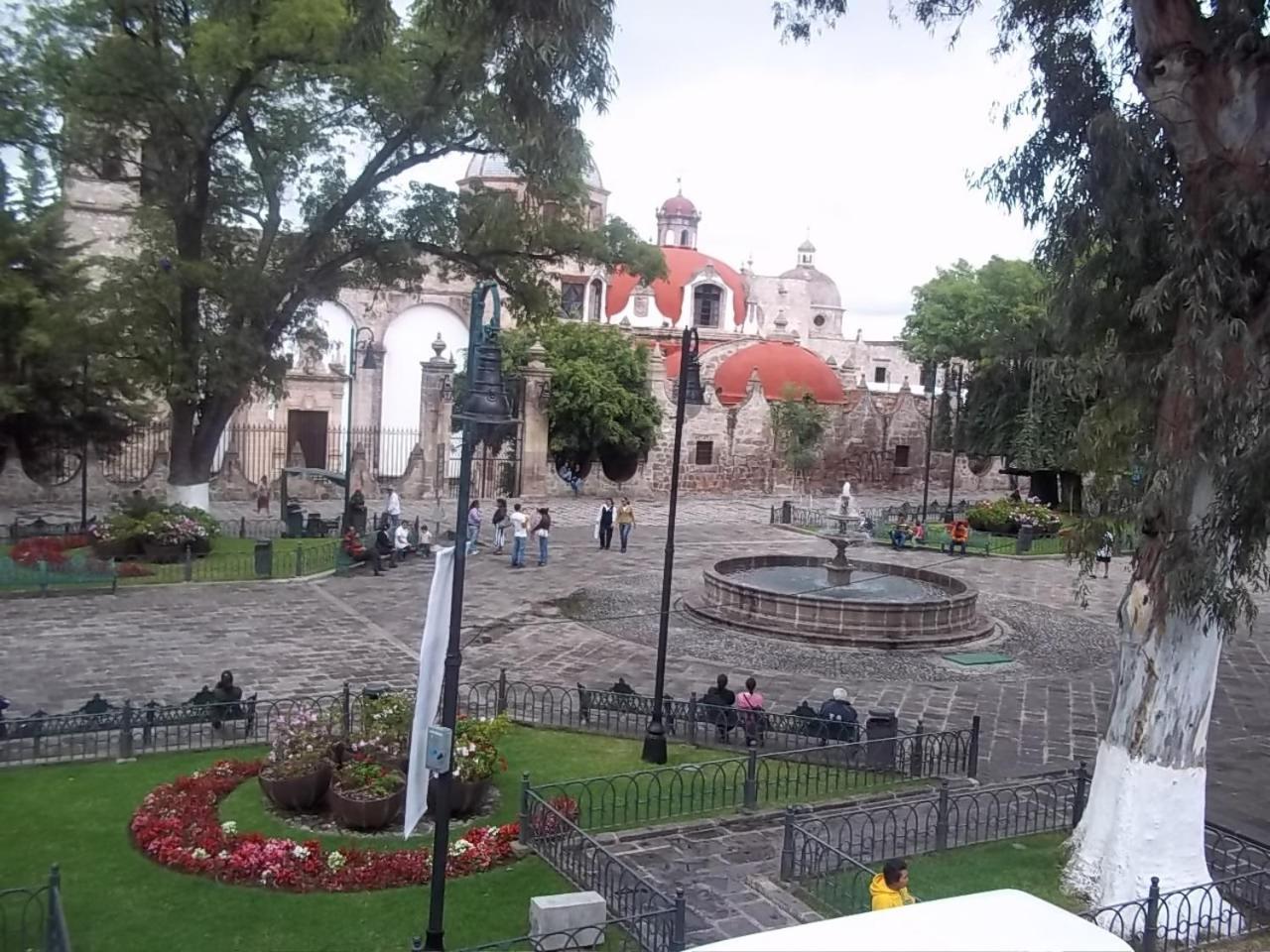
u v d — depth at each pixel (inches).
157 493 1449.3
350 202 1048.2
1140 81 402.0
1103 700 729.6
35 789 482.0
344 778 455.8
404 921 375.9
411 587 980.6
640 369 1796.3
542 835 437.4
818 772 532.4
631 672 737.0
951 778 557.6
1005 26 460.4
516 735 596.1
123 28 933.8
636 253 1136.2
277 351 1227.9
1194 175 393.1
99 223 1633.9
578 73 484.1
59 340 970.7
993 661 815.7
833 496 2022.6
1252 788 574.2
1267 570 401.1
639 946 353.1
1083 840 438.3
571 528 1422.2
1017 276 1927.9
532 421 1695.4
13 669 658.8
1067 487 1643.7
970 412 1688.0
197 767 519.2
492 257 1139.9
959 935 218.8
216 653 721.0
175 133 971.3
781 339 2479.1
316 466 1840.6
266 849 408.2
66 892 385.4
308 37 880.3
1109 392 424.5
